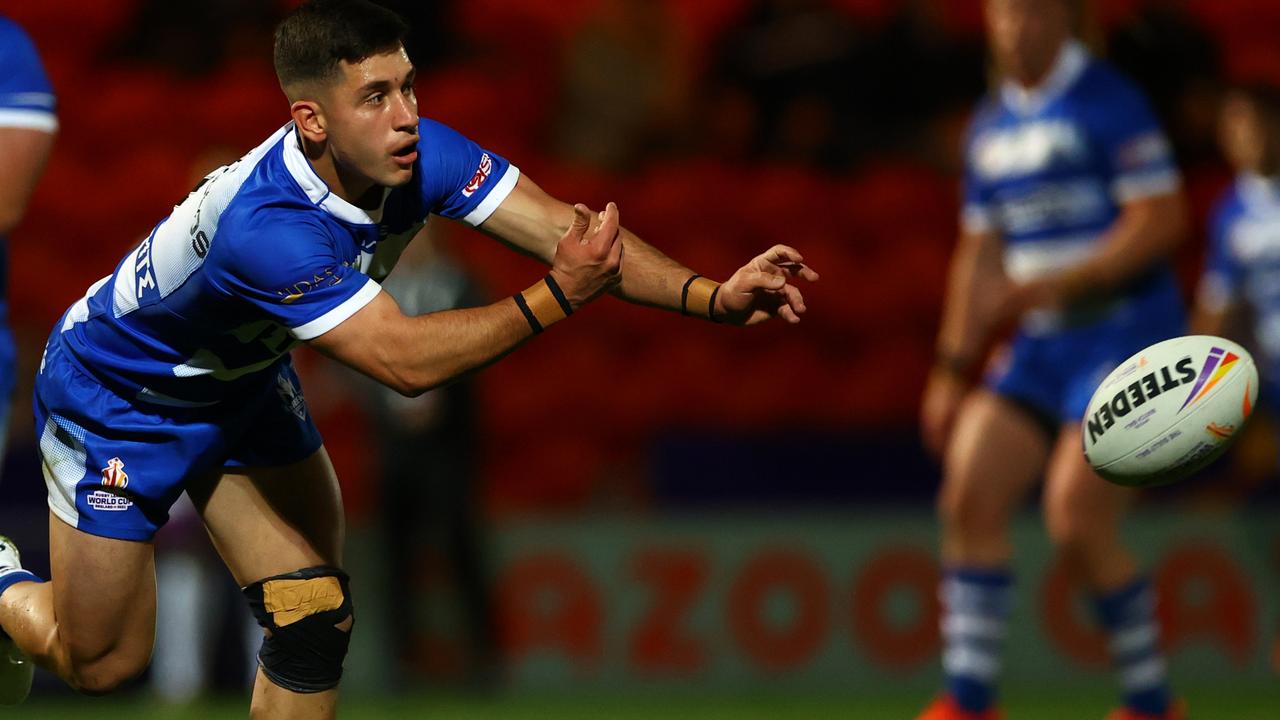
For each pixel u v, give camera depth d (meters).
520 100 39.53
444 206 12.40
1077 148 18.83
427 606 29.36
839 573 29.36
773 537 29.36
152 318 12.05
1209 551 29.39
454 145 12.34
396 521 27.88
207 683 26.92
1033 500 29.62
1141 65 36.84
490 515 31.31
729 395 34.31
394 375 11.09
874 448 31.33
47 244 34.69
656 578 29.12
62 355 12.72
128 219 34.97
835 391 34.53
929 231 36.72
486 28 41.12
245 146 36.88
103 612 12.67
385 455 27.78
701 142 39.53
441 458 27.66
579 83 39.94
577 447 33.91
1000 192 19.56
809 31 39.09
